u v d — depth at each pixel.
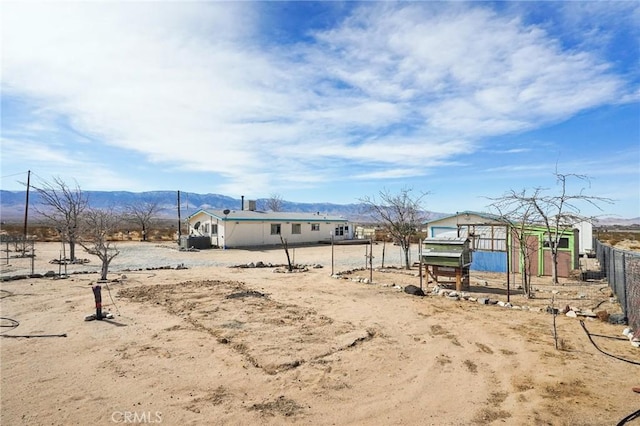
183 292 11.05
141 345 6.34
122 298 10.15
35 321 7.80
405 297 10.53
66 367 5.38
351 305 9.47
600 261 17.36
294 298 10.32
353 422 3.99
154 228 53.12
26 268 16.81
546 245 15.53
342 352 6.08
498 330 7.31
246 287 11.99
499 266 16.39
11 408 4.20
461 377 5.13
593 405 4.29
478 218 16.84
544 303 9.80
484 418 4.05
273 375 5.17
